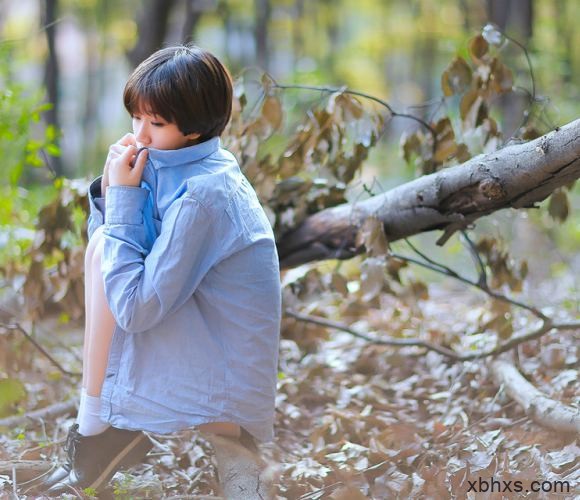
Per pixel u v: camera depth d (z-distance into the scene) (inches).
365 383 222.7
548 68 484.1
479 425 179.8
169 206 138.5
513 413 189.8
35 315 218.8
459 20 937.5
